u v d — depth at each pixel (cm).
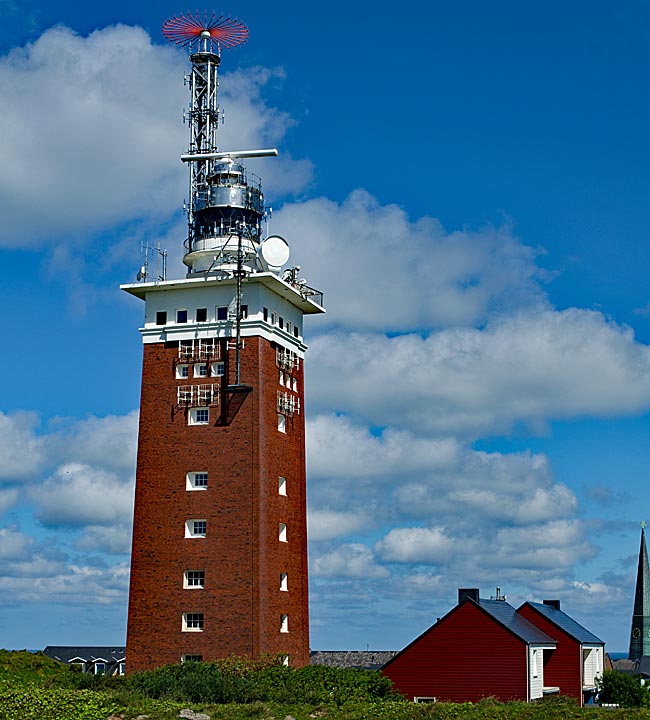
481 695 8194
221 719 5547
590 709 6353
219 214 8344
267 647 7475
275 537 7744
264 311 7944
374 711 6119
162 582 7631
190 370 7912
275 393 7975
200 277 8088
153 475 7819
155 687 6178
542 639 8700
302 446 8362
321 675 6962
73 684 6184
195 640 7481
